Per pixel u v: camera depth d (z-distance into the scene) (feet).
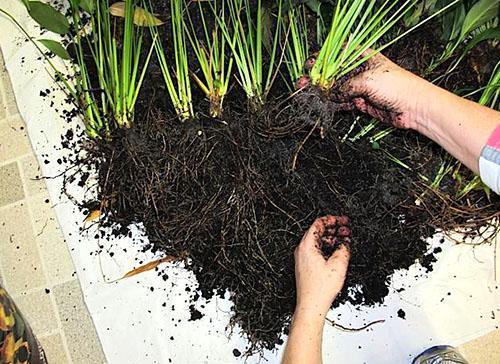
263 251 3.38
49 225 3.71
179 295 3.59
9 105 3.87
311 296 3.18
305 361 3.03
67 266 3.67
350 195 3.37
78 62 3.69
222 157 3.29
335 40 2.97
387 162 3.47
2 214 3.74
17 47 3.85
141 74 3.51
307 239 3.28
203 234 3.42
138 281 3.61
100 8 3.58
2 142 3.83
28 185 3.76
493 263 3.59
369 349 3.52
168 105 3.53
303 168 3.34
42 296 3.64
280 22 3.42
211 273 3.52
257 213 3.36
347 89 3.06
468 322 3.53
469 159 2.65
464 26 3.18
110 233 3.64
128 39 3.20
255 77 3.32
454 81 3.54
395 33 3.49
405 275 3.59
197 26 3.66
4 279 3.67
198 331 3.56
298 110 3.16
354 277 3.49
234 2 3.55
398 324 3.55
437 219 3.49
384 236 3.44
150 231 3.54
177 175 3.32
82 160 3.58
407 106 2.91
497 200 3.46
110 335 3.55
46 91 3.80
